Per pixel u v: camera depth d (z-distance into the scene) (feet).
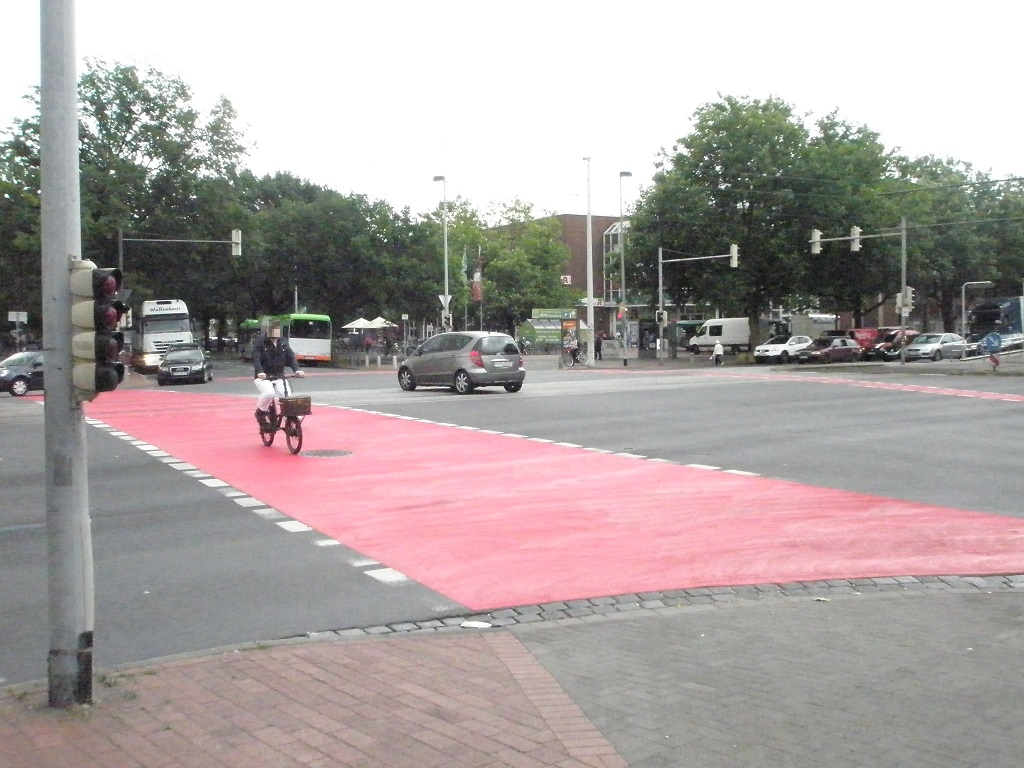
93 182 159.43
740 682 17.72
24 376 115.55
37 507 36.73
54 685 16.31
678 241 201.16
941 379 115.24
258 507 36.06
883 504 36.32
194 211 172.96
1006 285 268.00
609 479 42.27
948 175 259.19
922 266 228.63
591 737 15.15
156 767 14.08
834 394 90.43
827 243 198.90
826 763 14.17
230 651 19.52
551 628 21.56
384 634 21.21
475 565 27.30
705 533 31.45
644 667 18.69
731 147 199.82
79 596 16.44
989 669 18.31
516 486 40.52
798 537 30.89
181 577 26.03
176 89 172.65
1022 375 123.75
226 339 299.58
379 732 15.34
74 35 16.99
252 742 14.96
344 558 28.17
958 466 45.70
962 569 27.14
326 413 73.46
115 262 169.27
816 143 209.87
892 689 17.24
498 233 303.68
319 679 17.80
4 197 160.25
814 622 21.83
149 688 17.28
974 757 14.30
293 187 273.75
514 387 96.89
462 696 16.96
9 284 168.55
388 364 207.00
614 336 283.79
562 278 317.22
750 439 56.44
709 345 247.70
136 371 159.12
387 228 212.23
